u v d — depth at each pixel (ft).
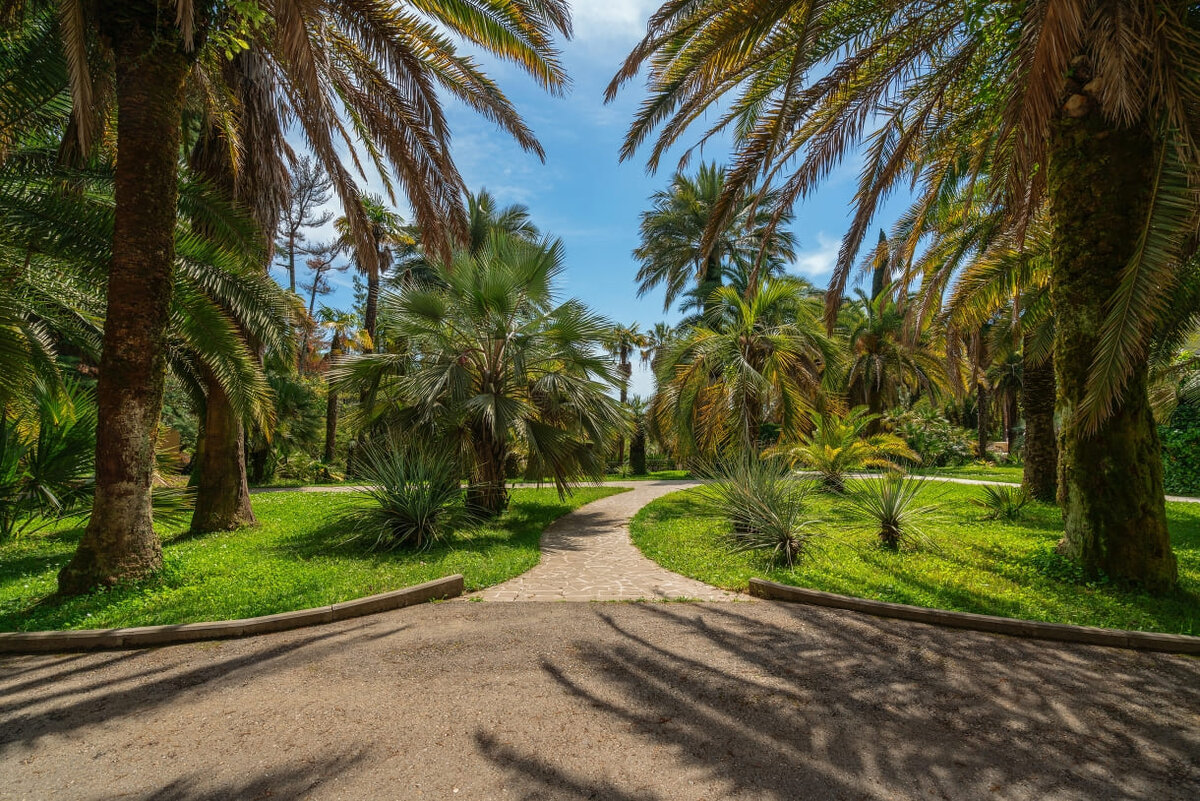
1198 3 16.33
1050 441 39.73
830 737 8.97
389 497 25.72
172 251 18.75
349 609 15.33
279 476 75.41
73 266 21.02
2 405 20.12
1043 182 21.47
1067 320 18.79
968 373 50.67
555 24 20.24
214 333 22.93
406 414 31.04
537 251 33.88
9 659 12.44
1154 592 17.10
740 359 42.83
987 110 22.79
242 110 28.40
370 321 82.84
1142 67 15.01
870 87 20.33
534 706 10.03
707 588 18.74
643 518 35.78
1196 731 9.20
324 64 21.29
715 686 10.86
